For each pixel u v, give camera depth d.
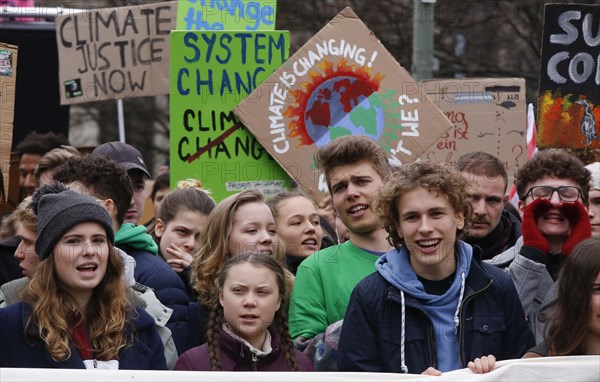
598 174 13.59
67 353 9.94
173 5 17.00
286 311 11.98
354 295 10.62
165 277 11.92
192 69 14.38
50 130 21.97
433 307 10.34
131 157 14.66
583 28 14.80
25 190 18.31
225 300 10.62
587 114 14.85
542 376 9.62
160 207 13.52
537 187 12.13
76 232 10.16
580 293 9.77
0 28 21.67
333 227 15.32
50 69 21.94
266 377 9.54
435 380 9.62
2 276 13.86
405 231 10.49
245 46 14.42
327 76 14.12
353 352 10.41
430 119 14.02
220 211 11.88
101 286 10.38
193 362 10.55
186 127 14.35
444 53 34.72
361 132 14.05
